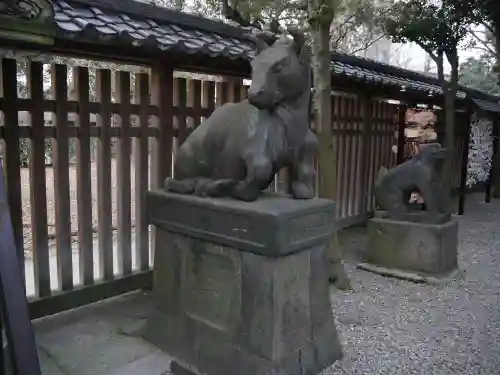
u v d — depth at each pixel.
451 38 5.79
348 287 3.96
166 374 2.61
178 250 2.74
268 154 2.39
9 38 1.79
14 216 3.02
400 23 5.74
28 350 1.22
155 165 3.80
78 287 3.46
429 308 3.57
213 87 4.09
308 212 2.41
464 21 5.80
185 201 2.61
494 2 5.72
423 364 2.70
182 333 2.73
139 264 3.86
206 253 2.57
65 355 2.77
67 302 3.37
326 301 2.68
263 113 2.43
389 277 4.33
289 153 2.51
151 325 2.95
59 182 3.24
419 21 5.62
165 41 2.99
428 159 4.39
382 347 2.90
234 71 4.08
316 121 3.91
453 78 6.05
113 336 3.03
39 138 3.08
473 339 3.04
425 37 5.71
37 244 3.18
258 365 2.35
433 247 4.25
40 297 3.24
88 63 7.08
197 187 2.67
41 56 3.34
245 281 2.38
